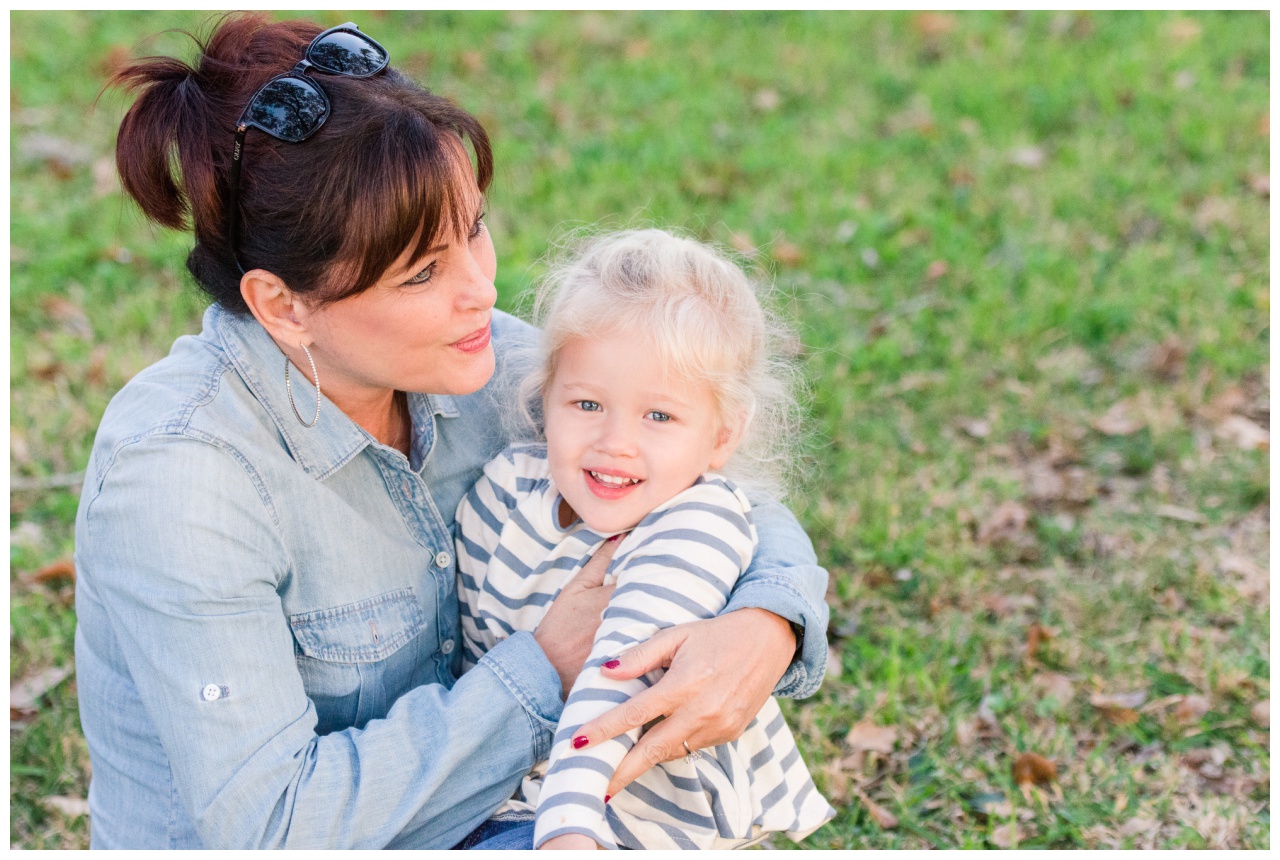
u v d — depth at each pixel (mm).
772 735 2035
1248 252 4891
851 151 5762
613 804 1891
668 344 1953
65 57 6461
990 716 3033
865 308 4668
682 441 1992
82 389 4266
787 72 6492
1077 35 6684
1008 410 4145
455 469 2109
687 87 6332
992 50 6555
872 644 3307
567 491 2008
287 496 1811
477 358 1839
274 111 1630
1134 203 5211
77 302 4719
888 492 3775
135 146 1765
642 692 1745
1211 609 3342
